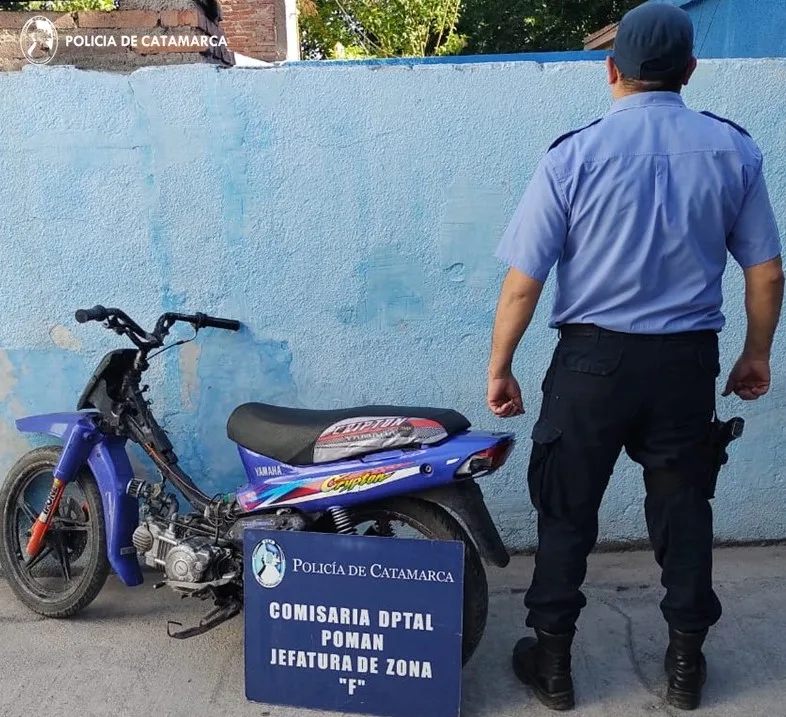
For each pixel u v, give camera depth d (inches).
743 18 191.0
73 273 136.9
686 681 102.1
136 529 118.9
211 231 135.1
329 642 102.7
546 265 93.7
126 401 124.3
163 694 107.8
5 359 139.7
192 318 127.5
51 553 134.0
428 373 138.9
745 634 119.2
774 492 144.0
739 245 94.7
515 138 131.8
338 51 581.3
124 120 132.3
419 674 100.3
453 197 133.5
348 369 138.9
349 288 136.4
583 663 113.3
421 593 99.6
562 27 722.8
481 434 102.0
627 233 90.4
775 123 132.3
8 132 133.0
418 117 131.4
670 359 92.6
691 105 132.0
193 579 109.6
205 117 131.8
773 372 139.3
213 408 140.3
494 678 110.6
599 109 130.9
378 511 106.5
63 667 114.2
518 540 145.4
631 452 101.0
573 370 95.3
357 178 133.1
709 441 98.1
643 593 131.6
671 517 99.2
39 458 130.9
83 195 134.6
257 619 104.5
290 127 132.0
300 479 105.7
